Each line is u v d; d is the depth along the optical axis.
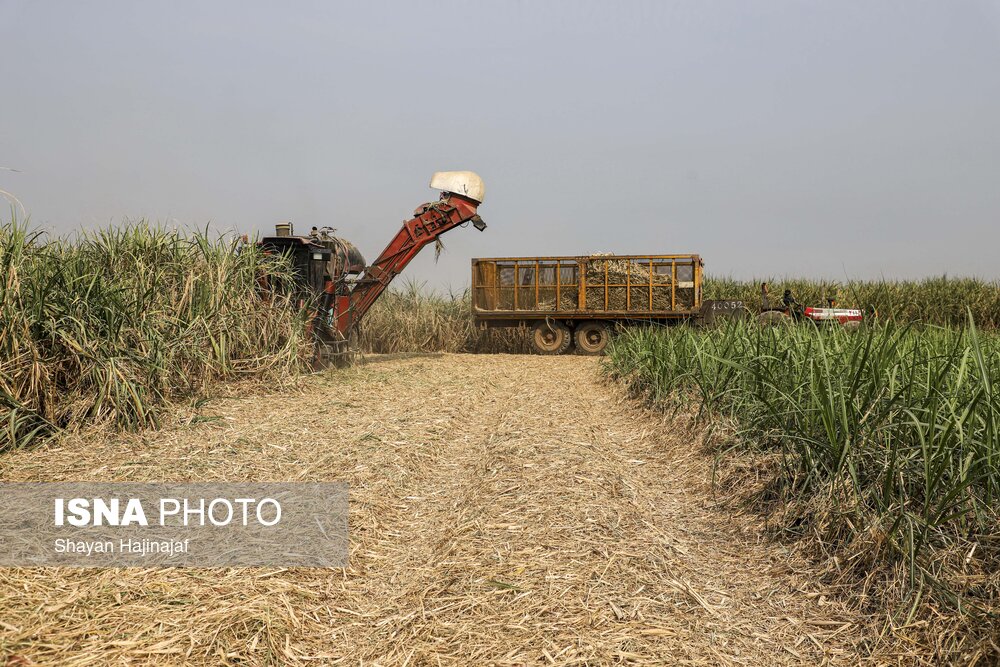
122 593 3.43
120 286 7.37
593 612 3.35
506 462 5.89
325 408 7.98
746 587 3.75
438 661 3.00
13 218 6.60
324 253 11.58
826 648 3.12
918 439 4.18
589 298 17.38
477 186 14.16
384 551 4.29
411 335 18.33
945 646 2.96
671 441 6.79
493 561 3.94
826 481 4.34
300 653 3.11
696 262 16.75
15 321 6.16
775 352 6.02
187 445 6.00
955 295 20.52
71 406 6.31
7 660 2.79
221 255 9.36
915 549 3.49
